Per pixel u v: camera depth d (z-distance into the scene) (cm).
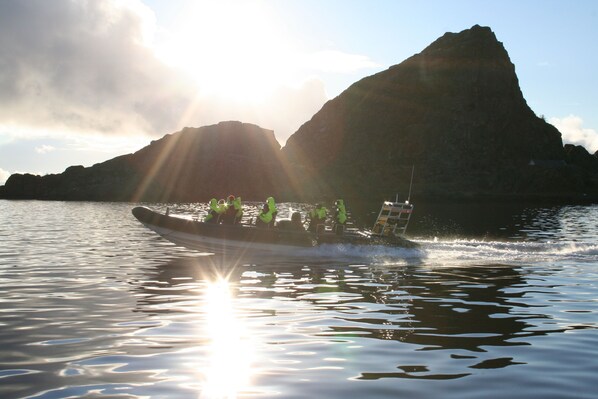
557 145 18512
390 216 2236
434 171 17050
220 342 932
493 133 17762
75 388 718
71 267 1822
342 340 948
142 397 689
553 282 1559
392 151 17988
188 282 1542
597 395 700
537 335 985
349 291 1413
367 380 752
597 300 1305
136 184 12275
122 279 1585
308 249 2102
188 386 727
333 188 15112
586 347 908
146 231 3394
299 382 743
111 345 911
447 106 18138
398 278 1627
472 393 706
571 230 4016
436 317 1123
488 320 1098
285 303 1260
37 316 1116
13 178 12419
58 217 5100
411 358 849
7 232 3288
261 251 2078
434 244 2277
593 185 16838
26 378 755
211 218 2180
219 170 12938
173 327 1032
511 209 8575
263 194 13075
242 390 714
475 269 1812
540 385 734
